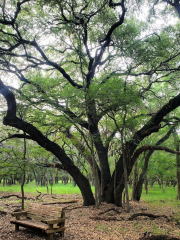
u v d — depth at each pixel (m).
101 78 14.91
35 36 11.27
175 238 6.14
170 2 12.64
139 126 13.03
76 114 12.40
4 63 12.00
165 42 11.25
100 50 12.54
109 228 7.64
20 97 10.12
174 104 11.34
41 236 6.46
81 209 11.02
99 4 11.04
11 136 10.60
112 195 12.63
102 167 13.56
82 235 6.76
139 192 16.84
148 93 14.62
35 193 21.02
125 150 11.36
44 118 11.32
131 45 10.34
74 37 10.11
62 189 26.17
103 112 10.48
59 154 11.64
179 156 17.70
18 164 10.16
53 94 9.95
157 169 20.28
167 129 17.27
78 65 14.76
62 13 9.61
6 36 11.91
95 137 12.34
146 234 6.62
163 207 13.24
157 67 12.20
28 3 10.41
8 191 22.55
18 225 6.96
